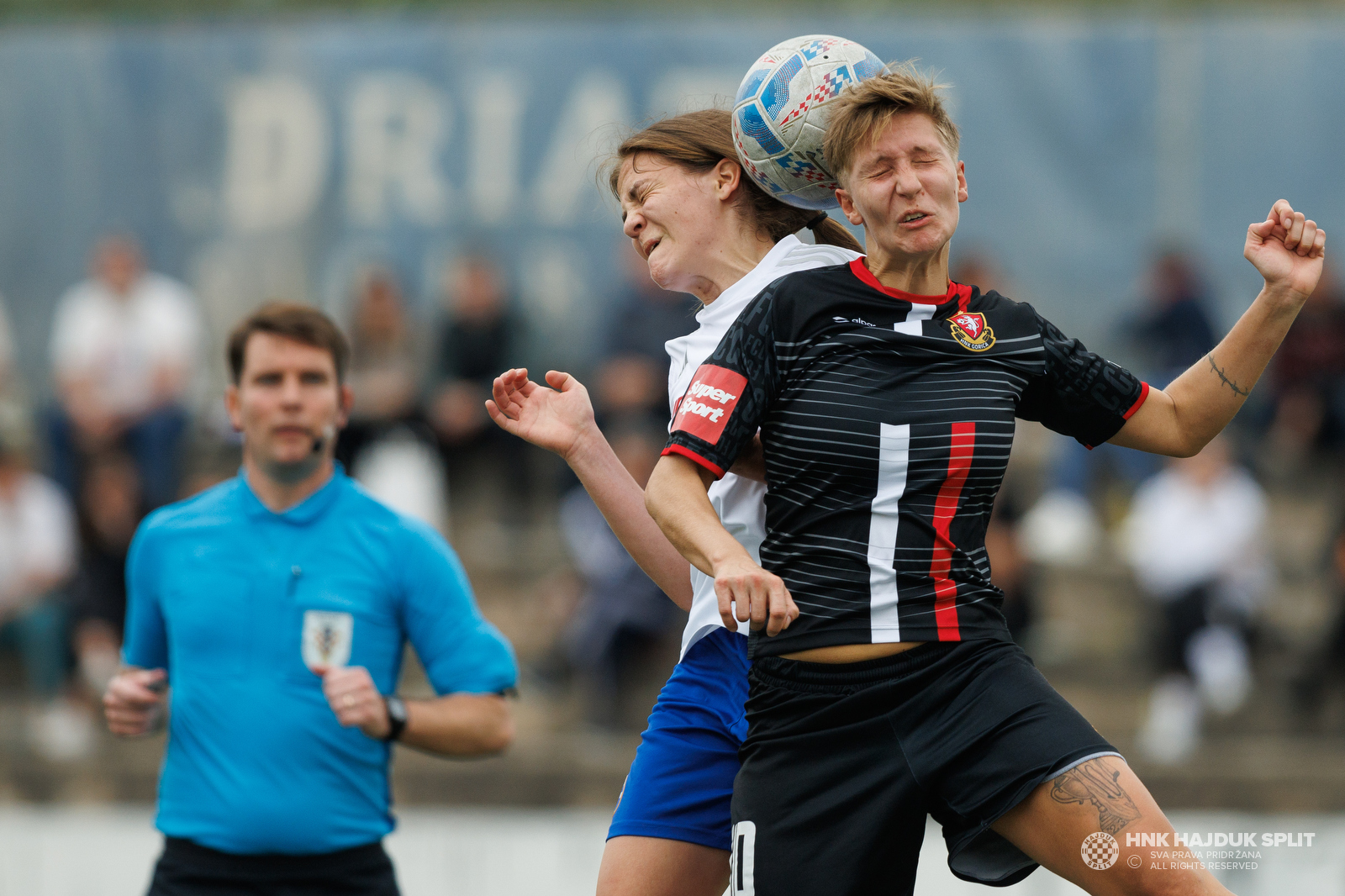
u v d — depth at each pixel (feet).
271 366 49.01
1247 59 142.31
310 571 48.65
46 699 118.73
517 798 103.91
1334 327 134.00
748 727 37.40
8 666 127.75
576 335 144.15
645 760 39.60
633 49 146.41
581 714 114.62
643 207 39.06
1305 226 33.91
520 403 39.19
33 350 148.97
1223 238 141.90
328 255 148.15
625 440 111.65
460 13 184.03
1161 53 142.51
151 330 129.90
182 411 130.72
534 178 146.51
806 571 33.19
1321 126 141.79
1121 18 153.58
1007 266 142.82
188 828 47.19
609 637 108.06
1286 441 134.41
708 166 38.83
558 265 145.28
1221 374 34.81
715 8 171.63
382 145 148.36
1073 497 131.64
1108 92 142.61
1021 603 111.86
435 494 125.29
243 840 46.73
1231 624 112.78
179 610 48.44
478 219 146.51
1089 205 142.51
